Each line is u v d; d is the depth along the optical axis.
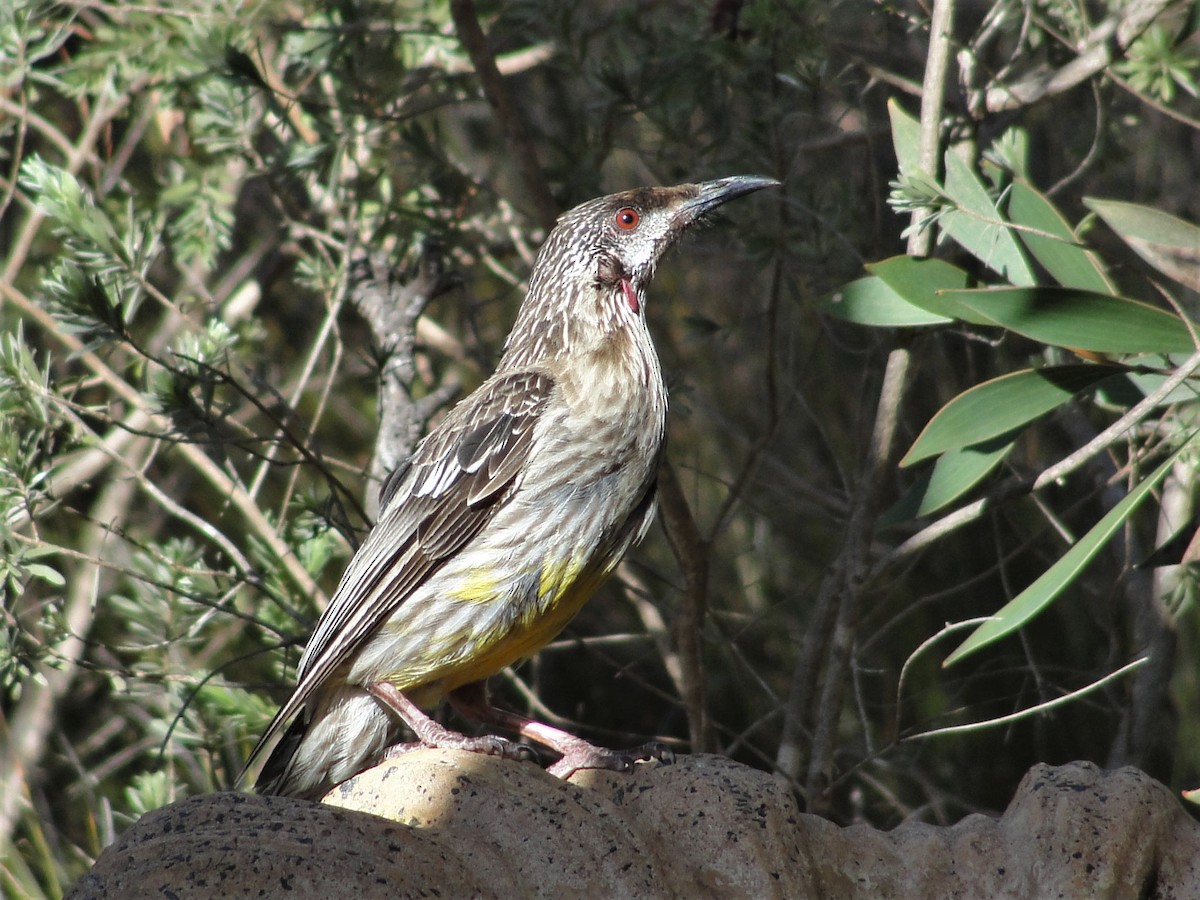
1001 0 9.29
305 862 4.30
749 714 11.89
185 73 10.69
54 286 8.84
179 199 11.11
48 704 11.03
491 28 11.59
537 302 8.62
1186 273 7.79
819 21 9.95
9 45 10.57
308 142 11.08
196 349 9.48
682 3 12.23
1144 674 9.27
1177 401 7.80
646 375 8.21
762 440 10.03
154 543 11.08
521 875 4.69
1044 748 10.55
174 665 10.26
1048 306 7.44
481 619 7.75
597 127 11.38
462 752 5.39
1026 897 4.94
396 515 7.92
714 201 8.85
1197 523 8.02
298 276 11.82
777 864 4.88
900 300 8.45
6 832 9.92
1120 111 11.36
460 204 11.25
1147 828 5.06
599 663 12.41
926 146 8.31
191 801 4.58
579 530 7.83
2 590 9.36
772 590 12.00
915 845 5.14
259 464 12.48
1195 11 8.62
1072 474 10.81
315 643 7.84
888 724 10.89
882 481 8.98
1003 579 9.66
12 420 9.57
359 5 10.54
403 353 10.75
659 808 5.09
